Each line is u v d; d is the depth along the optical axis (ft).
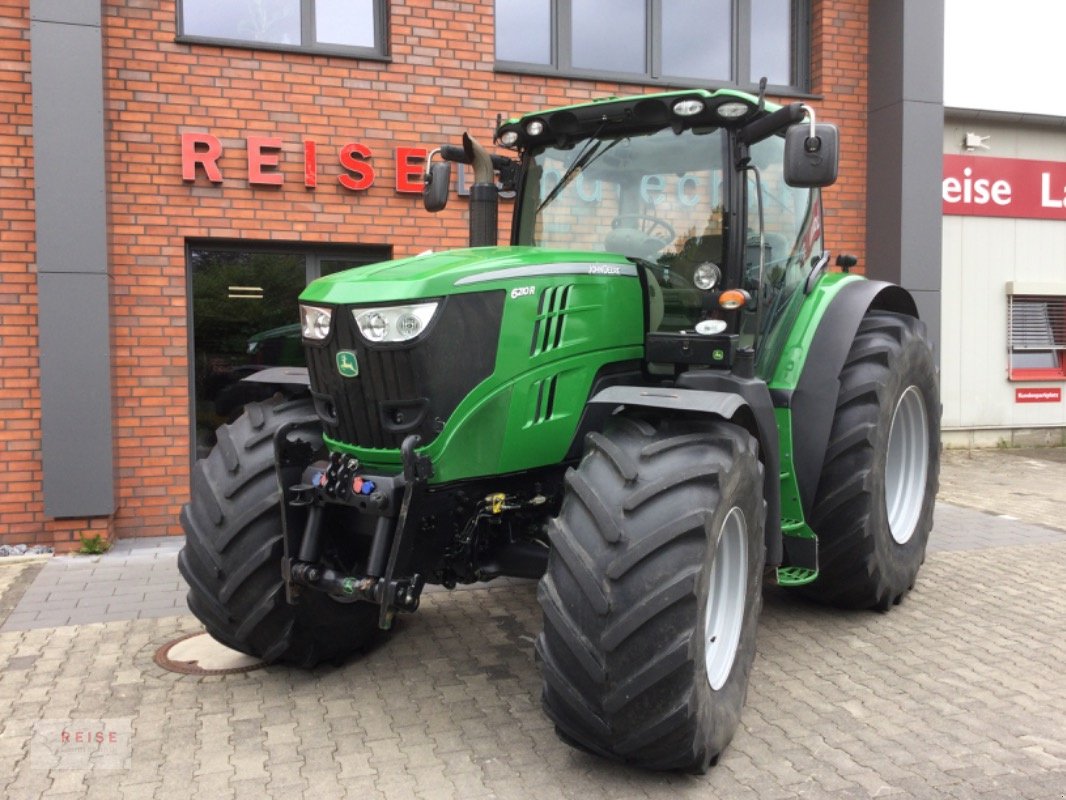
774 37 27.32
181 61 20.79
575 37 24.89
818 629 14.83
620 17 25.27
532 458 11.34
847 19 27.09
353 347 10.51
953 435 33.42
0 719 11.53
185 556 12.63
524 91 23.79
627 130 13.21
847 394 14.32
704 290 12.32
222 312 21.97
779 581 13.38
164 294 20.88
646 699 9.25
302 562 11.23
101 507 19.62
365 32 22.85
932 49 26.37
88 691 12.43
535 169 14.03
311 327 11.05
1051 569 18.31
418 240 22.80
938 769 10.16
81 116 19.11
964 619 15.30
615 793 9.70
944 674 12.92
